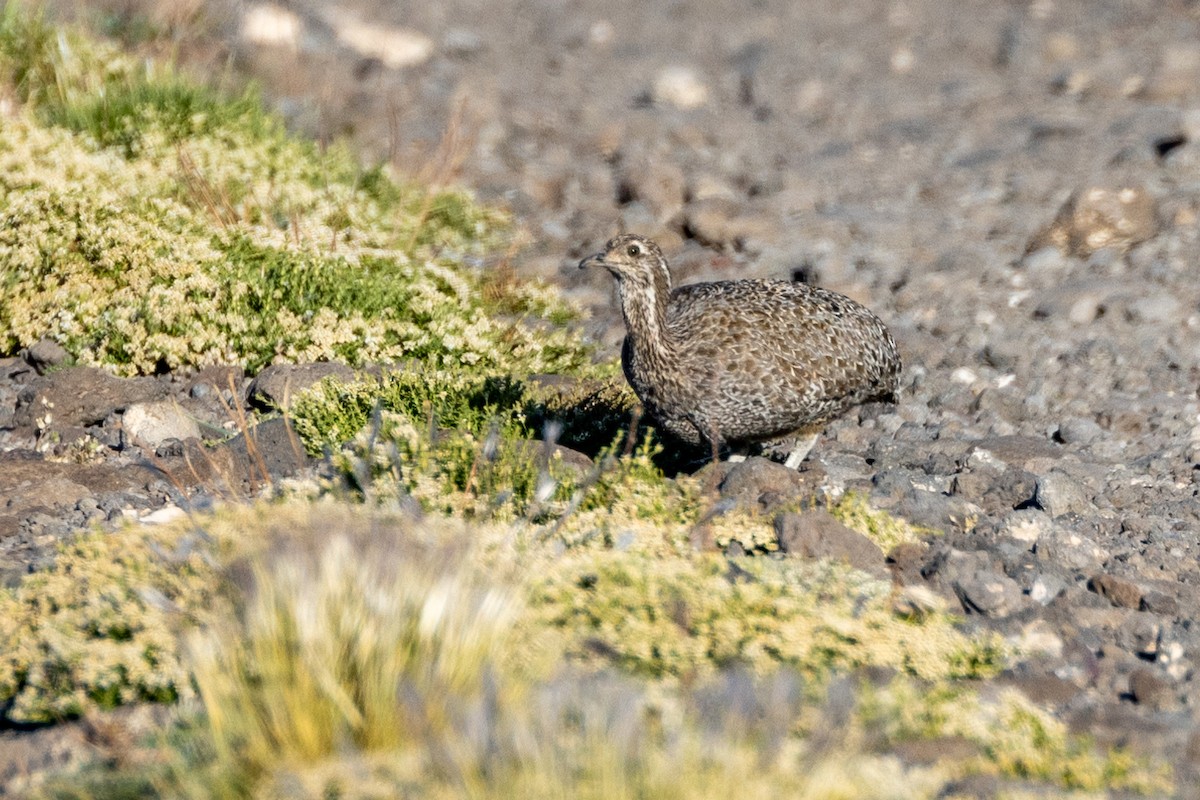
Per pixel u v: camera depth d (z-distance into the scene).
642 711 16.12
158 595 18.89
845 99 68.12
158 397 32.91
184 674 18.52
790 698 15.98
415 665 16.86
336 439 28.44
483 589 18.61
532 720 15.80
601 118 64.50
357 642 16.81
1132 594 23.59
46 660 19.47
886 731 17.86
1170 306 41.41
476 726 14.91
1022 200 51.56
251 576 18.89
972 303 42.59
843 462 31.28
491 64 74.56
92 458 30.03
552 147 59.91
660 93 68.75
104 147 45.78
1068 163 55.38
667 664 18.91
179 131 46.56
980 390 36.94
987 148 58.62
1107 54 73.88
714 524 24.02
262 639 16.88
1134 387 37.19
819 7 87.81
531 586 20.52
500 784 14.59
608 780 14.61
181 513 25.05
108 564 20.83
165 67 52.25
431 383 30.86
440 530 21.44
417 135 58.69
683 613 20.30
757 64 74.75
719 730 15.40
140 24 60.16
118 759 17.14
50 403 31.81
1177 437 34.16
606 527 23.34
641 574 21.09
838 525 23.75
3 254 36.31
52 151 41.66
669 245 48.19
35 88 49.12
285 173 45.56
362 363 34.09
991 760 17.98
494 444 24.78
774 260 45.81
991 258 45.88
